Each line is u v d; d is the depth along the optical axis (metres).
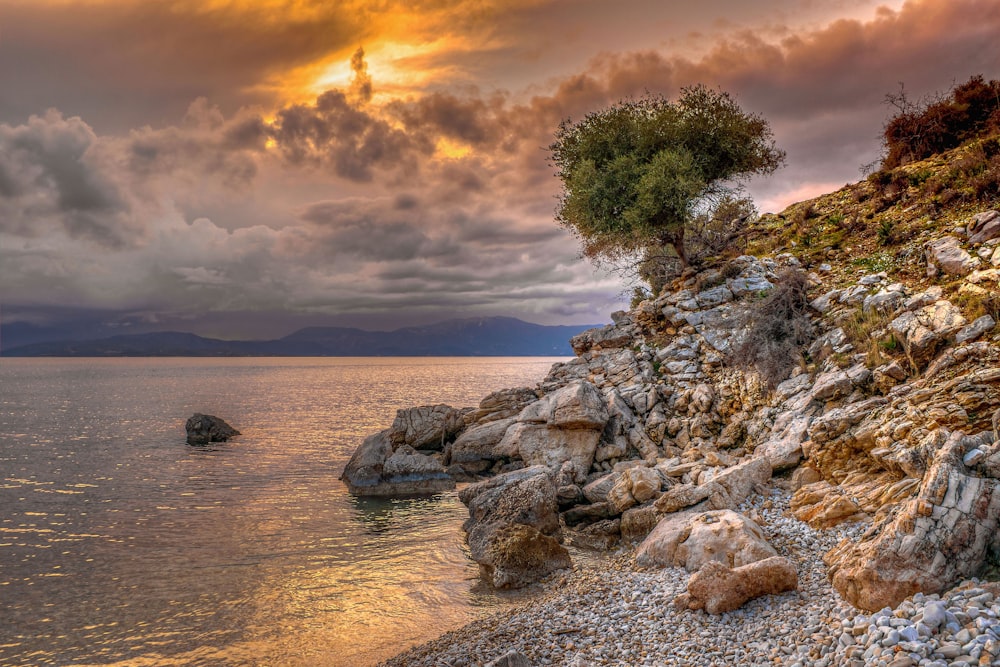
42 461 41.00
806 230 34.38
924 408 15.66
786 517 16.08
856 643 8.48
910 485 13.87
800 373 23.03
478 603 16.39
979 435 12.55
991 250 21.64
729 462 20.38
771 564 11.74
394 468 31.06
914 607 8.72
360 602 16.78
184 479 34.59
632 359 30.16
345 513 26.48
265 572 19.33
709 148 32.84
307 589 17.83
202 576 19.06
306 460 40.56
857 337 21.86
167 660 13.79
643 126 32.66
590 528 20.69
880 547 10.14
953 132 34.81
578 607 13.76
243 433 54.69
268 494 30.52
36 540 23.28
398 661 12.85
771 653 9.34
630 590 14.17
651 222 31.55
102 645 14.55
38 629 15.45
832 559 12.67
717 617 11.38
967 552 9.59
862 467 16.52
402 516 25.80
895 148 37.06
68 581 18.80
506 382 148.88
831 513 14.77
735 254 34.00
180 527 24.83
